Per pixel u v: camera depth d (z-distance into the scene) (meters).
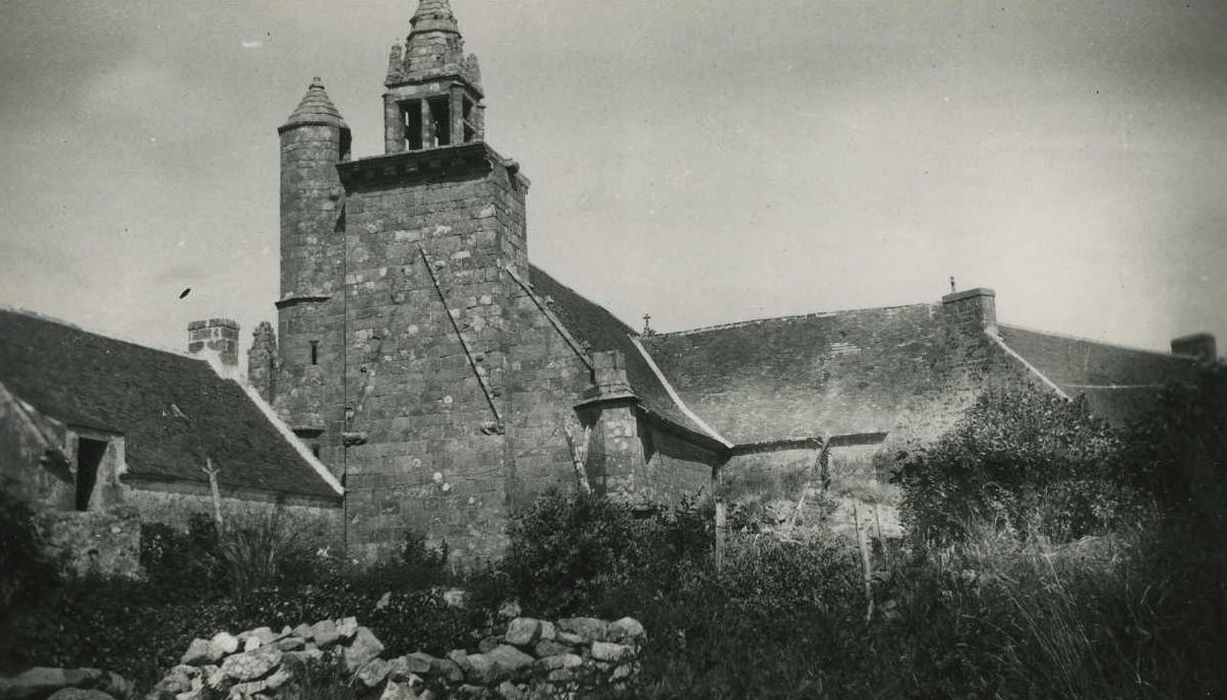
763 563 21.84
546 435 29.53
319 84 34.06
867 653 18.19
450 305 30.61
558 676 18.72
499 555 28.75
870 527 27.81
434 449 29.89
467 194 31.09
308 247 32.88
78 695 16.31
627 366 35.31
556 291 35.22
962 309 35.84
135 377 27.17
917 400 34.88
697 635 19.62
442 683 18.25
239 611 19.91
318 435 31.70
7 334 23.75
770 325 39.62
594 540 22.34
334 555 28.55
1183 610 16.73
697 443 33.81
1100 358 26.73
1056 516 21.92
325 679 18.08
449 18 33.03
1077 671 16.33
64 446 21.62
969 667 17.20
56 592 18.36
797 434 35.03
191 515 24.53
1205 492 18.36
